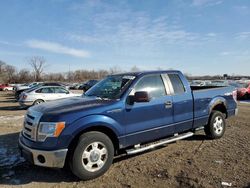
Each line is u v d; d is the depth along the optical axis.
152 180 4.54
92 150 4.61
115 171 4.98
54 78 103.38
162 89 5.82
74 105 4.87
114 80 5.82
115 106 4.96
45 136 4.36
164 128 5.73
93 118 4.63
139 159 5.62
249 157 5.61
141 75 5.60
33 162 4.47
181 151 6.12
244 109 14.05
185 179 4.52
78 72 103.75
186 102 6.20
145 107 5.38
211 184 4.30
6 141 7.29
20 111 14.94
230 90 7.66
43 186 4.39
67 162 4.61
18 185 4.44
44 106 4.95
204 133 7.86
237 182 4.36
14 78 102.12
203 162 5.35
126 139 5.10
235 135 7.64
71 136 4.41
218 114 7.16
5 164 5.41
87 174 4.54
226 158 5.57
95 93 5.78
